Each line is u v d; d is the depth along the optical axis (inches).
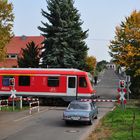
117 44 2171.5
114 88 3331.7
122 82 1414.9
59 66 2137.1
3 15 1576.0
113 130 909.8
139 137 783.1
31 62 2333.9
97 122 1104.8
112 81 4729.3
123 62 2105.1
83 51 2207.2
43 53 2193.7
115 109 1459.2
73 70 1670.8
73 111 1045.2
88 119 1027.9
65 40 2162.9
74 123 1075.9
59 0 2215.8
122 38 2159.2
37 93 1688.0
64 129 968.9
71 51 2149.4
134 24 2114.9
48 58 2135.8
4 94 1715.1
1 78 1723.7
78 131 935.7
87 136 850.8
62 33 2149.4
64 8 2199.8
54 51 2140.7
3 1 1566.2
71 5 2223.2
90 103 1098.1
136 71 2062.0
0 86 1722.4
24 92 1696.6
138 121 1053.8
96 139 794.2
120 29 2180.1
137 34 2084.2
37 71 1692.9
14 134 874.8
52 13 2202.3
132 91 2198.6
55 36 2161.7
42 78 1686.8
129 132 857.5
